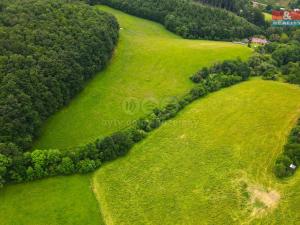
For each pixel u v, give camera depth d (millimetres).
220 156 103000
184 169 99062
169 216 86500
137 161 101438
